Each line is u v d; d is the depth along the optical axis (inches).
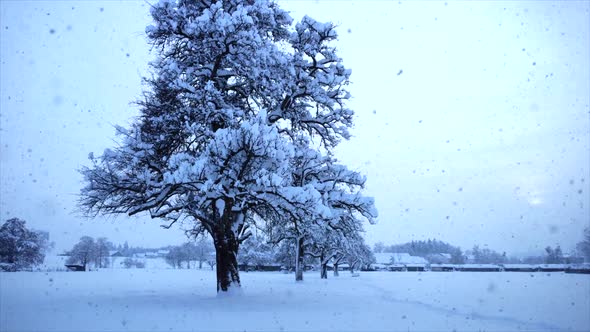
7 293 847.7
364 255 2235.5
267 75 751.7
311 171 824.3
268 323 480.7
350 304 681.6
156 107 756.6
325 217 660.1
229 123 720.3
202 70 762.2
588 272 2439.7
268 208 755.4
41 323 469.4
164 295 815.7
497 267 3523.6
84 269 2842.0
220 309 598.5
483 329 447.8
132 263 4525.1
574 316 537.6
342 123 858.1
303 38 810.8
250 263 3393.2
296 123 847.1
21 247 2420.0
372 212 776.3
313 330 441.1
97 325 458.0
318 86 797.9
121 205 757.9
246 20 687.7
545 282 1309.1
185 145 770.8
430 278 1788.9
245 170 706.8
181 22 724.7
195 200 723.4
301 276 1614.2
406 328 455.2
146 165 733.3
